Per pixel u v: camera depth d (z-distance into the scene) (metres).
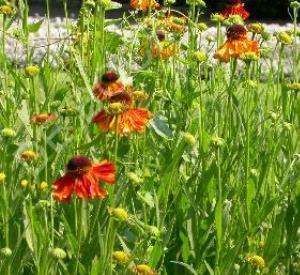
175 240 1.01
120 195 0.94
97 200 0.95
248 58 1.10
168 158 1.03
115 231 0.84
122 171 1.03
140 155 1.12
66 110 1.08
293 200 1.07
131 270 0.85
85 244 0.91
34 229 0.88
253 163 1.13
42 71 1.21
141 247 0.91
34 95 1.13
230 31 1.12
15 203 0.93
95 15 1.28
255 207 1.03
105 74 1.10
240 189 1.00
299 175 1.02
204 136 1.05
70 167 0.82
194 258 0.98
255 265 0.95
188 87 1.24
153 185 1.01
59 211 0.99
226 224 0.97
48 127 1.06
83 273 0.87
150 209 1.01
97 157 1.08
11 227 0.92
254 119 1.17
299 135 1.14
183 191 1.01
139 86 1.16
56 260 0.84
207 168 1.08
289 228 1.05
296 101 1.24
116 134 0.91
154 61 1.28
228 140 1.10
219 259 0.96
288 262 1.05
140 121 0.95
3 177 0.88
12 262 0.90
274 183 1.08
